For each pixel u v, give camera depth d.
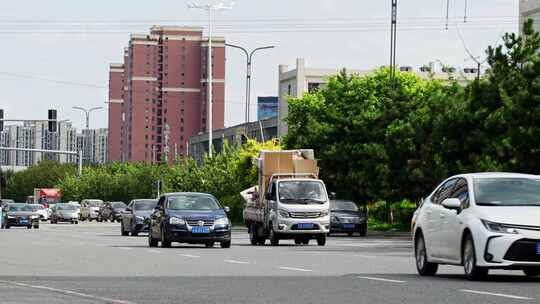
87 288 31.27
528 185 35.66
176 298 27.72
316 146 121.62
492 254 33.25
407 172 104.38
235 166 152.75
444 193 37.56
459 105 92.50
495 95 90.19
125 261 48.06
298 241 79.56
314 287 31.58
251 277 36.53
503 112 85.25
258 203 77.69
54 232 108.12
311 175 79.56
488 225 33.59
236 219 150.75
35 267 43.06
